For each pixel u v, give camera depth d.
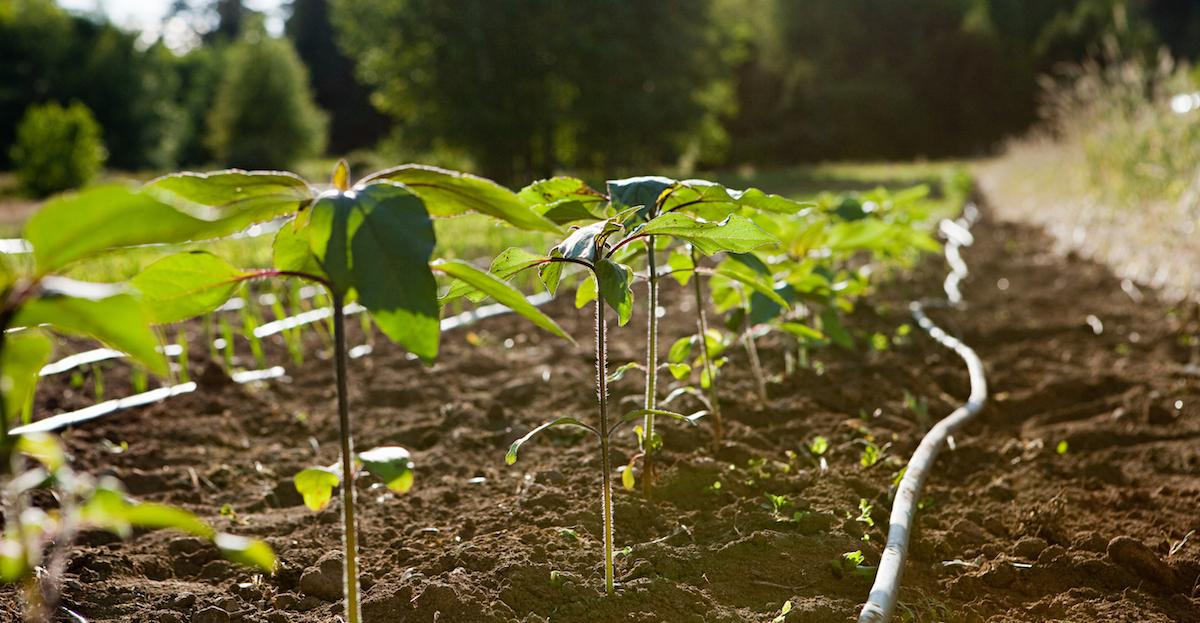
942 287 6.39
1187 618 2.11
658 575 2.13
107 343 1.22
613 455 2.90
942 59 38.53
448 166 28.95
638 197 2.11
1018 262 7.91
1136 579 2.28
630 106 25.28
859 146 38.38
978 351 4.71
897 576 2.07
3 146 38.66
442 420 3.48
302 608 2.08
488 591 2.04
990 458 3.14
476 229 10.27
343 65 52.69
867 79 38.47
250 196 1.38
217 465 3.15
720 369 3.94
